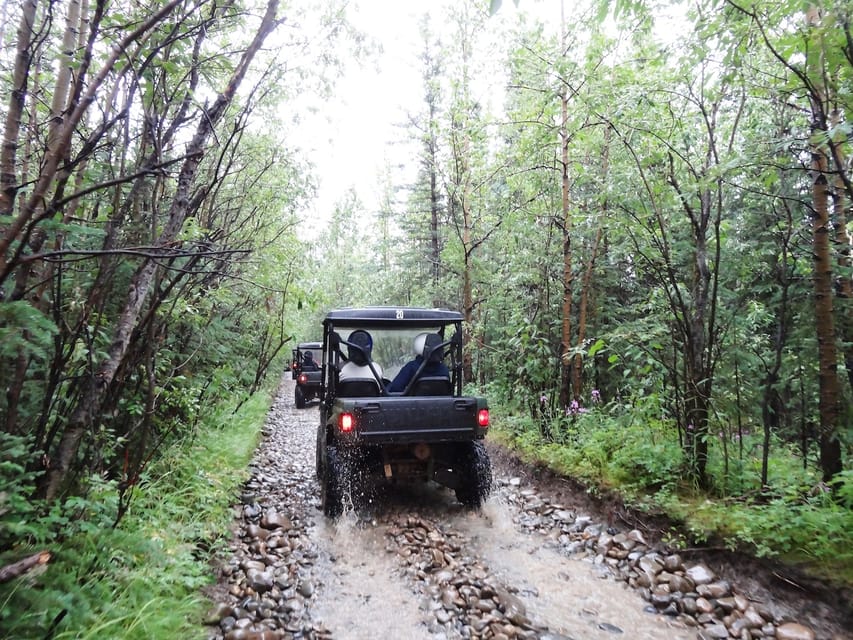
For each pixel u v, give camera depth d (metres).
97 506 3.36
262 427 10.78
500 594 3.99
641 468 5.60
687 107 5.36
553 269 8.92
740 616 3.60
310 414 13.67
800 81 4.09
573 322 9.03
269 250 8.48
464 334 11.21
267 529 5.23
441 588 4.05
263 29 3.74
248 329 12.59
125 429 4.45
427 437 5.50
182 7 3.23
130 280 4.11
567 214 7.62
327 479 5.55
